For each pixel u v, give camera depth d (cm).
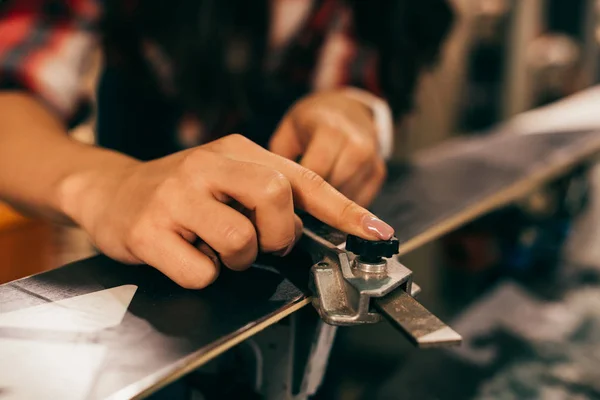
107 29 62
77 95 58
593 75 162
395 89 76
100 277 37
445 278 108
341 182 44
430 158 65
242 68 68
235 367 37
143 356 31
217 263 36
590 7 154
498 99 154
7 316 33
